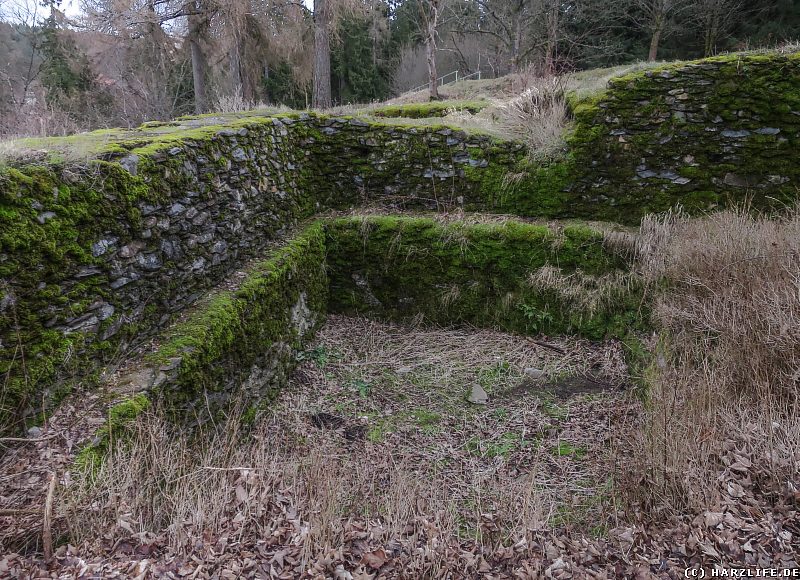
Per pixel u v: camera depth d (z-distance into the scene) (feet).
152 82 42.57
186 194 11.25
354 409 13.33
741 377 9.78
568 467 10.68
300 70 36.86
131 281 9.45
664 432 8.62
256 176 15.01
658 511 7.70
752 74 15.81
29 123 24.08
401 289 17.92
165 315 10.50
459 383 14.48
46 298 7.61
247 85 35.50
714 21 42.06
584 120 17.25
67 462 6.96
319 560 6.51
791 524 6.97
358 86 61.52
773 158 16.14
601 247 16.14
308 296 16.49
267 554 6.60
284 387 14.12
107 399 8.10
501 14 46.26
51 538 5.94
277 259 14.64
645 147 16.99
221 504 7.16
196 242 11.70
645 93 16.71
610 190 17.52
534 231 16.66
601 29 48.34
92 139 10.62
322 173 19.63
